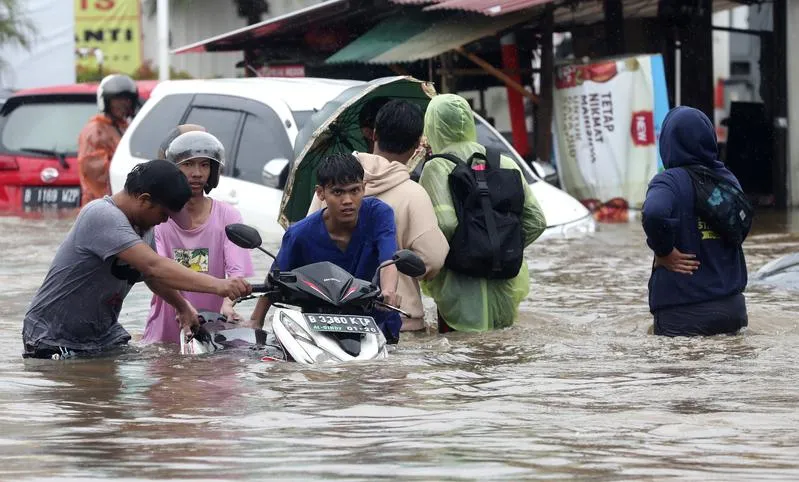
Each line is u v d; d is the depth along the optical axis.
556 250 18.73
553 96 27.92
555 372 9.77
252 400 8.60
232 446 7.17
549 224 20.00
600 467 6.62
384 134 11.99
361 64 30.52
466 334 11.96
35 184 25.52
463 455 6.91
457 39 27.45
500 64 31.41
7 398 8.77
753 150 29.55
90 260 10.64
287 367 9.86
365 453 6.97
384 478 6.40
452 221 11.96
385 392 8.87
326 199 10.73
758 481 6.34
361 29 32.06
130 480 6.38
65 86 27.30
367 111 13.06
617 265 17.27
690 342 11.31
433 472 6.52
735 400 8.55
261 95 18.83
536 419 7.92
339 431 7.57
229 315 11.42
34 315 10.88
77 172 25.48
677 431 7.54
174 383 9.30
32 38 47.06
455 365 10.09
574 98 27.41
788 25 28.48
